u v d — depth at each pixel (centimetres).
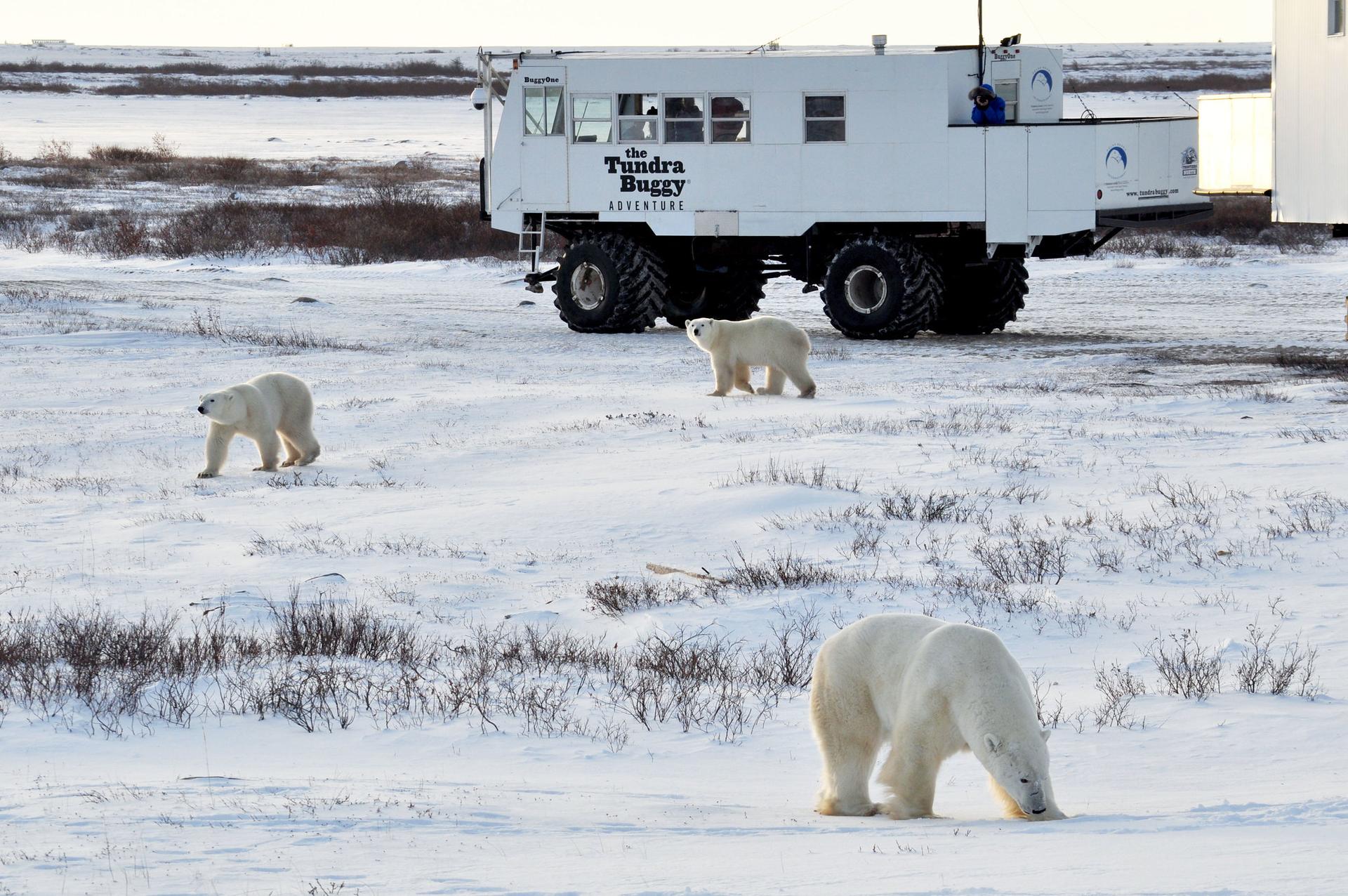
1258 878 1204
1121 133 7444
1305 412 5434
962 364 7100
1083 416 5516
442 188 18800
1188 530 3706
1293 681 2486
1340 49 5772
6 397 6662
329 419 5994
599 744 2230
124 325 8844
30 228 15012
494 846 1434
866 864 1326
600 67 8300
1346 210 5822
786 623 3020
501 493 4512
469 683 2588
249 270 12938
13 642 2867
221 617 3138
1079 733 2212
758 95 7975
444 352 7969
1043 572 3353
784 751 2202
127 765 2033
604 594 3266
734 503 4172
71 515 4378
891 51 7825
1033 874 1252
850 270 7988
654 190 8294
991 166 7544
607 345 8169
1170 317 8988
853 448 4950
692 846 1443
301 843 1430
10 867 1320
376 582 3481
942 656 1673
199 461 5300
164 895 1217
